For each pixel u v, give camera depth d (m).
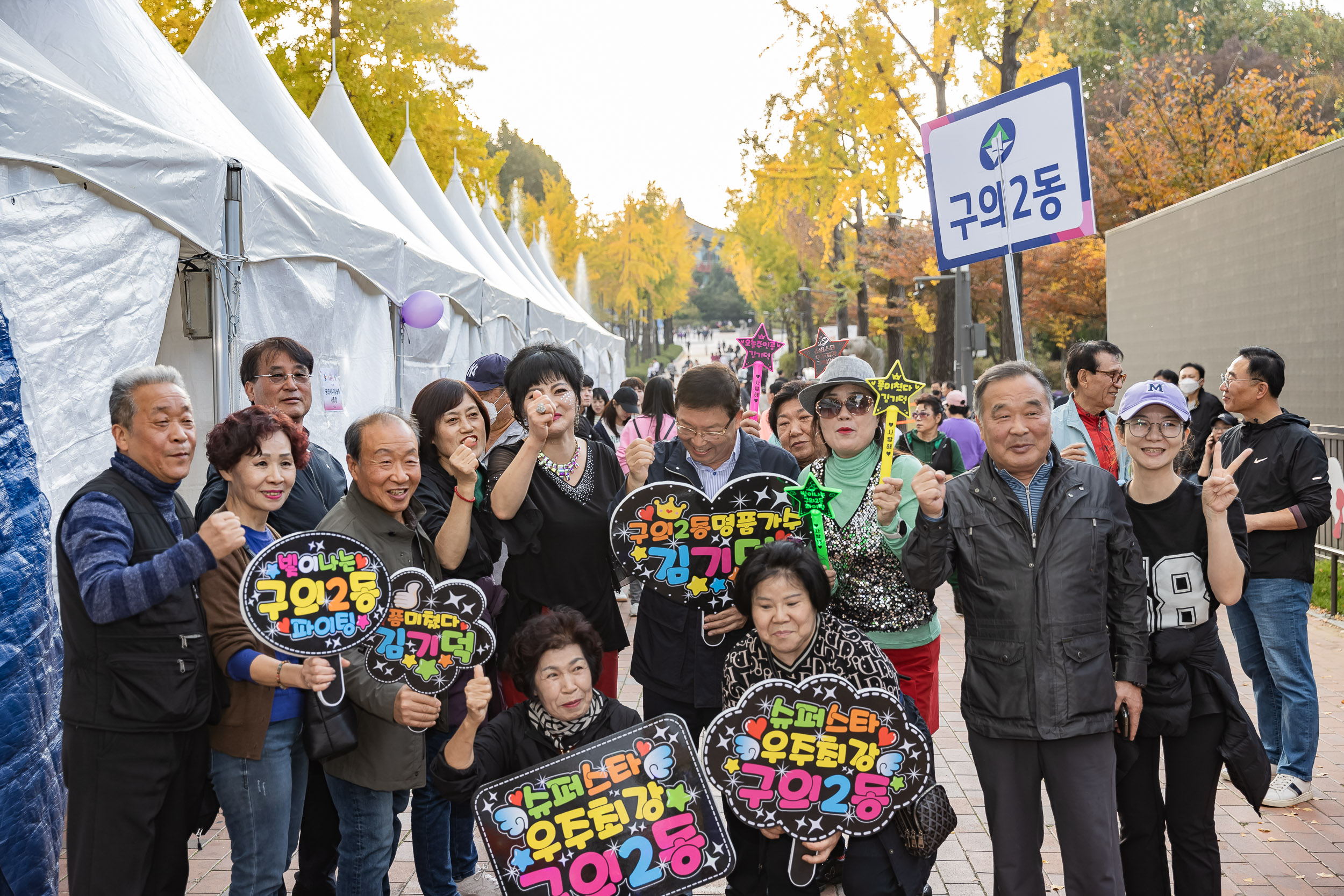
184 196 5.03
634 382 12.38
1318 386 10.41
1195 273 13.75
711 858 2.93
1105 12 43.50
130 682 2.73
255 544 3.18
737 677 3.26
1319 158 10.38
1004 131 5.62
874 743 2.96
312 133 8.84
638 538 3.49
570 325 18.00
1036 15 17.58
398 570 3.29
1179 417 3.38
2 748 3.40
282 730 3.10
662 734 2.95
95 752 2.74
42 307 4.19
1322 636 7.82
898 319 36.03
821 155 26.00
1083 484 3.19
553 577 3.83
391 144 19.61
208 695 2.88
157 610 2.76
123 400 2.92
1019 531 3.15
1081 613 3.09
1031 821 3.18
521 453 3.62
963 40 17.92
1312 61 34.81
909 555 3.18
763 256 44.03
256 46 8.89
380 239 7.54
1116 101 37.84
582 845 2.89
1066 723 3.05
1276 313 11.38
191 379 6.26
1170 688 3.34
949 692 6.66
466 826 3.98
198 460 6.30
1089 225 5.39
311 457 4.07
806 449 5.22
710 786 3.03
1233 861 4.19
